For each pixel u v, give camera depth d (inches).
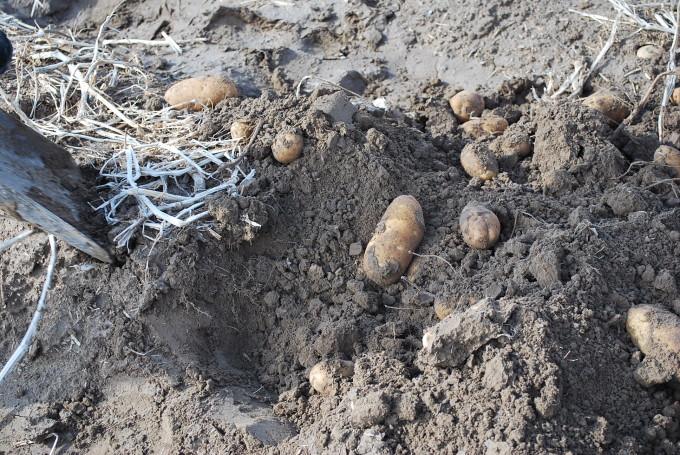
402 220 65.7
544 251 63.2
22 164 64.6
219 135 71.4
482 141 74.5
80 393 63.7
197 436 60.4
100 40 83.1
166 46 82.8
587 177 70.1
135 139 72.3
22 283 67.2
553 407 58.0
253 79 79.4
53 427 62.9
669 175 70.5
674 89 76.4
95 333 64.6
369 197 67.9
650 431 59.4
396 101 78.4
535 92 78.2
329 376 61.8
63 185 66.2
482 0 83.0
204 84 74.0
